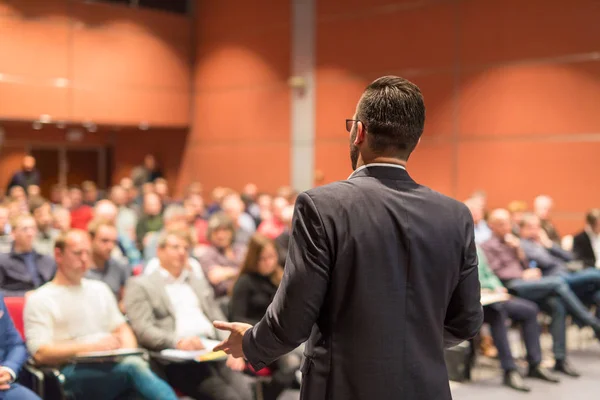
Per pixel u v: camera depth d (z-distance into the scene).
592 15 7.41
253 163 11.15
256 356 1.50
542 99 7.81
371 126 1.55
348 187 1.50
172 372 3.66
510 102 8.09
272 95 10.84
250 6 11.12
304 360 1.51
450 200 1.59
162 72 11.70
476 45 8.38
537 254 6.05
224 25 11.55
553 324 5.41
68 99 10.67
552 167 7.75
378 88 1.56
